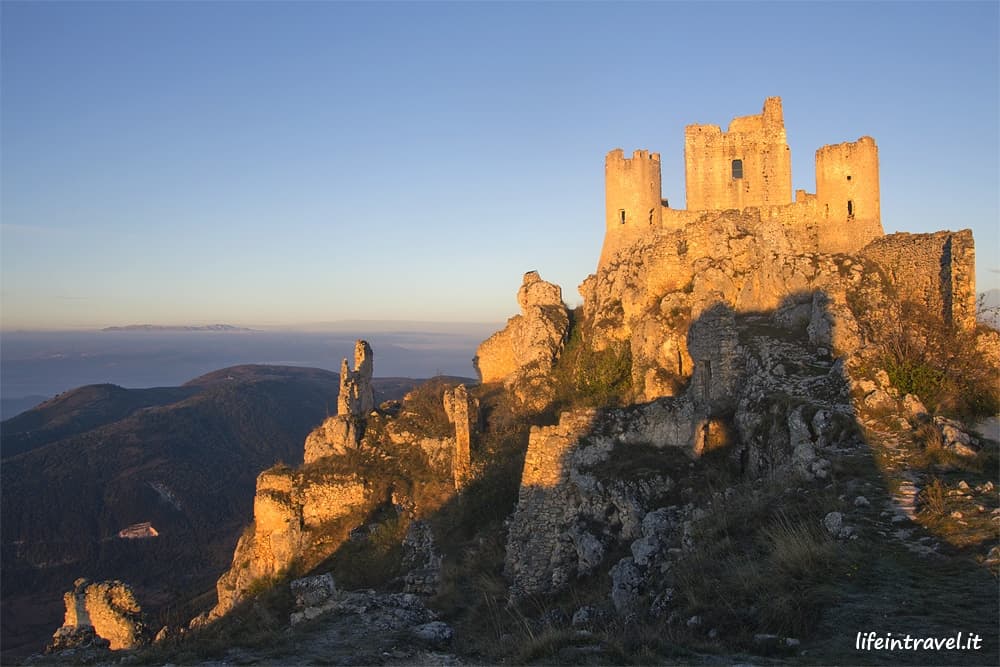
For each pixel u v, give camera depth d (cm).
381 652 1480
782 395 2561
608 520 2522
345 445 5109
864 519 1605
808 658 1140
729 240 3841
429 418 5269
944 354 2719
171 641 1847
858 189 4819
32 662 1812
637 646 1290
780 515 1725
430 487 4378
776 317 3350
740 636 1254
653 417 2755
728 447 2600
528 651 1355
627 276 4559
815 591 1317
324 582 2370
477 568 2977
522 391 4659
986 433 2255
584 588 2298
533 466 2830
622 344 4266
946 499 1647
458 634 1772
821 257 3547
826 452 2105
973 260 3006
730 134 5397
